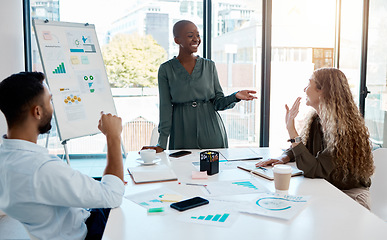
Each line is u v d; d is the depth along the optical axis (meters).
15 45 3.49
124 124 4.00
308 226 1.22
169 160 2.16
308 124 2.10
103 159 4.16
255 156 2.22
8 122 1.24
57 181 1.19
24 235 2.78
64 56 2.84
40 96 1.25
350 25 4.31
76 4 3.80
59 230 1.28
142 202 1.45
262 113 4.20
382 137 4.59
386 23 4.40
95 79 3.01
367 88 4.48
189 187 1.65
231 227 1.21
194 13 4.00
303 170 1.80
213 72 2.69
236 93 2.53
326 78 1.93
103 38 3.88
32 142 1.27
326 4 4.20
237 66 4.08
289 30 4.13
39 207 1.21
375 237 1.13
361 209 1.37
